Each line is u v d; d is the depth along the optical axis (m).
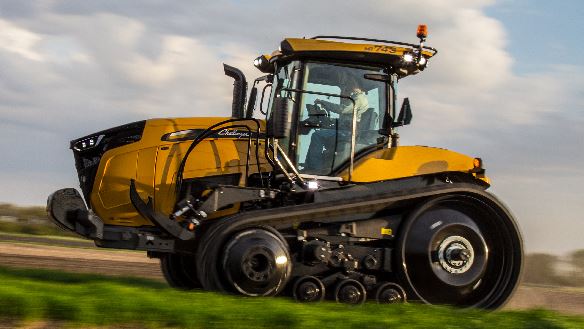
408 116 8.39
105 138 8.37
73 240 19.56
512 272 8.32
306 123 8.11
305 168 8.08
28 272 8.35
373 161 8.12
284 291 7.75
